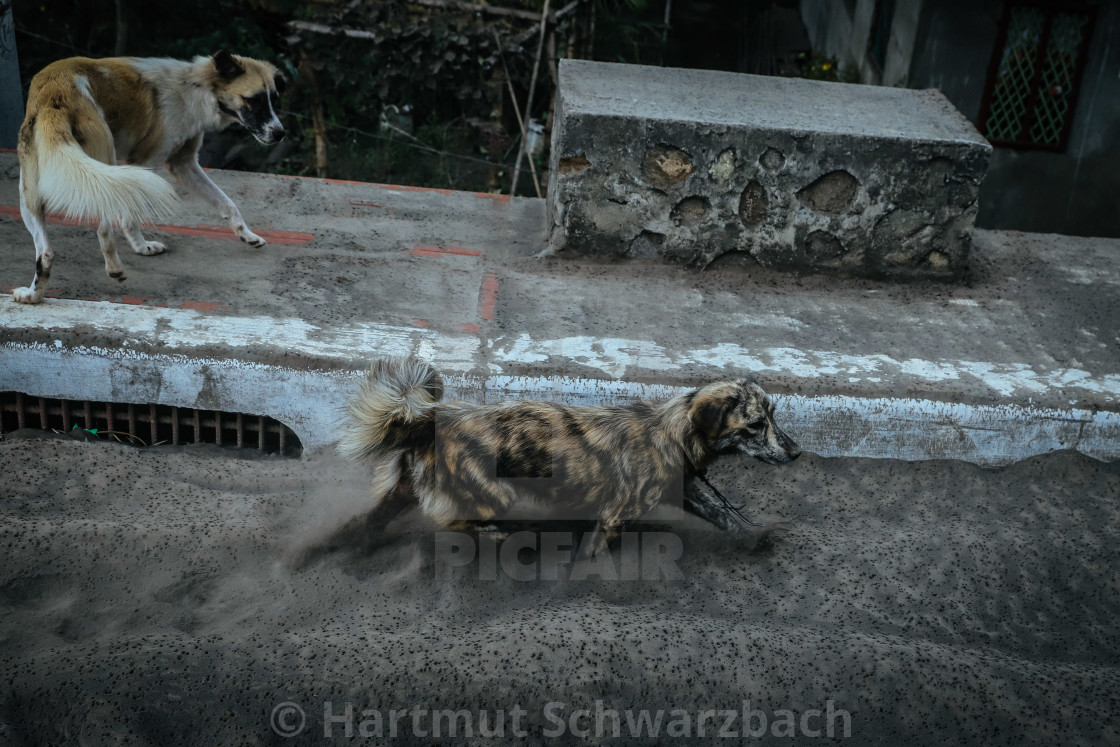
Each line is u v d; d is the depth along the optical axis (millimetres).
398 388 3693
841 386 4785
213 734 2877
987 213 11828
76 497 4176
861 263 6277
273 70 5918
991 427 4824
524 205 7453
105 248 5121
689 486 4023
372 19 11734
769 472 4773
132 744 2812
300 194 7137
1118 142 11172
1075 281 6453
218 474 4559
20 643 3223
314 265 5848
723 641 3400
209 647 3209
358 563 3867
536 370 4703
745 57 19094
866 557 4094
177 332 4727
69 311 4832
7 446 4469
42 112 4703
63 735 2850
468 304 5484
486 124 12297
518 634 3357
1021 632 3727
